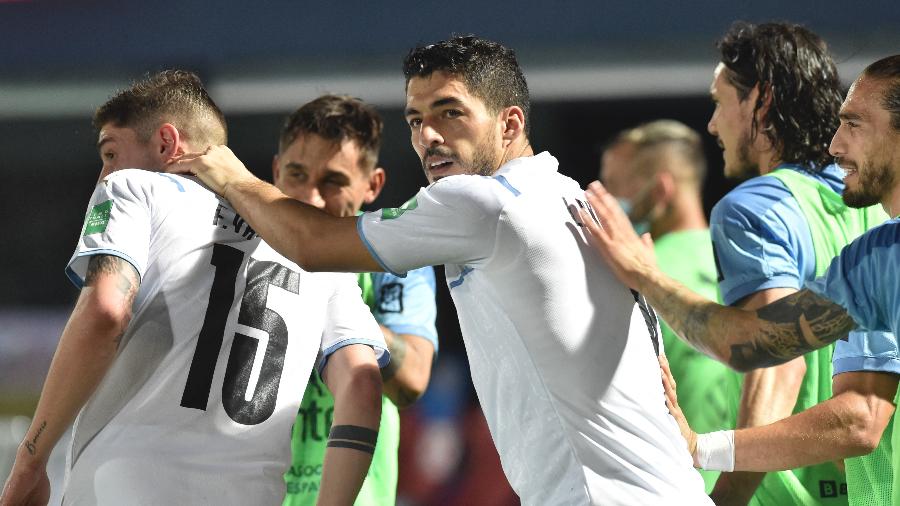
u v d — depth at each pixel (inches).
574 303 350.3
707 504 352.2
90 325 351.9
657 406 354.9
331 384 402.6
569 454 343.3
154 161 409.7
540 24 1056.2
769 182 454.6
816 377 455.2
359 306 415.5
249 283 386.3
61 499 368.2
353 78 1105.4
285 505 504.4
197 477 362.0
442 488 928.9
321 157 543.5
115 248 362.9
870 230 361.1
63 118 1211.2
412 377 518.9
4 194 1269.7
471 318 365.7
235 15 1108.5
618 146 674.2
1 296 1263.5
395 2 1082.1
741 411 439.2
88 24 1130.0
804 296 367.9
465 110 386.3
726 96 484.1
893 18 971.3
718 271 455.8
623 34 1040.8
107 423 363.3
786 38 470.3
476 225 347.6
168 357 367.9
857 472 425.1
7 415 1024.9
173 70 428.1
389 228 356.8
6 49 1138.7
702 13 1026.1
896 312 347.3
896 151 362.0
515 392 354.0
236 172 394.6
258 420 378.3
